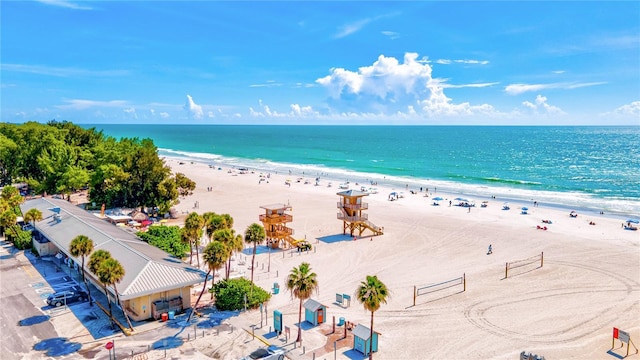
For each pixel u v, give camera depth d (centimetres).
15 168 10294
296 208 9488
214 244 4034
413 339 3806
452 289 4966
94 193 8825
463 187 12456
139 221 7688
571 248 6525
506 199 10625
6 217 6225
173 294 4197
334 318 3981
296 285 3597
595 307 4469
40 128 11181
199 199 10300
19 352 3419
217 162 19550
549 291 4897
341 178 14238
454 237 7150
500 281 5209
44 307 4228
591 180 13712
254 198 10525
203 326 3928
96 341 3609
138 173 8419
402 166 17850
